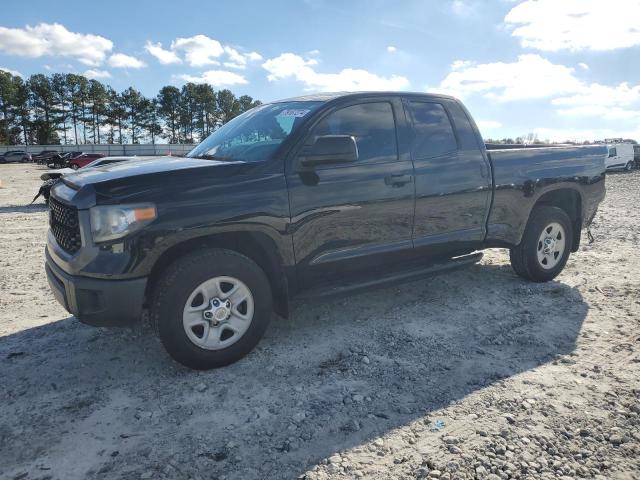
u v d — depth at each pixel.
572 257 6.45
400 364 3.41
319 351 3.63
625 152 31.25
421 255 4.32
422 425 2.68
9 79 95.38
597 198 5.55
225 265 3.26
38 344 3.83
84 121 102.75
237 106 115.44
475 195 4.54
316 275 3.76
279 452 2.47
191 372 3.33
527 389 3.04
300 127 3.67
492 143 6.74
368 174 3.88
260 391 3.07
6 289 5.38
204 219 3.15
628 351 3.56
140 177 3.11
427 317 4.29
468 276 5.53
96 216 3.00
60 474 2.33
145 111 105.75
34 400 3.00
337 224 3.74
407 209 4.11
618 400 2.90
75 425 2.73
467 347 3.68
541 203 5.34
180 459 2.43
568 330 3.98
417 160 4.20
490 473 2.29
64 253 3.21
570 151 5.32
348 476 2.29
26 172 36.78
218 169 3.31
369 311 4.45
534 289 5.05
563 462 2.36
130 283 3.03
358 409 2.85
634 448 2.46
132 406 2.92
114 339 3.90
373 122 4.05
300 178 3.56
